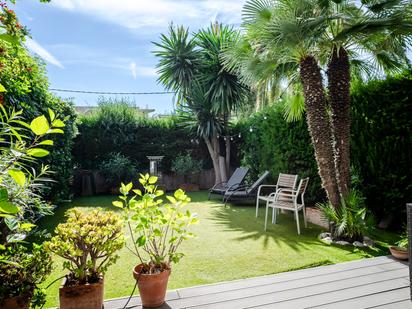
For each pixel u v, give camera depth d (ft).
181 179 31.09
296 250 10.52
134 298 6.91
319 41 11.36
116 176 27.12
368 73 14.34
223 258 9.75
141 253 10.34
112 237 6.30
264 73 13.66
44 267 5.77
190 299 6.76
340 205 11.45
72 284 5.80
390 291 7.00
